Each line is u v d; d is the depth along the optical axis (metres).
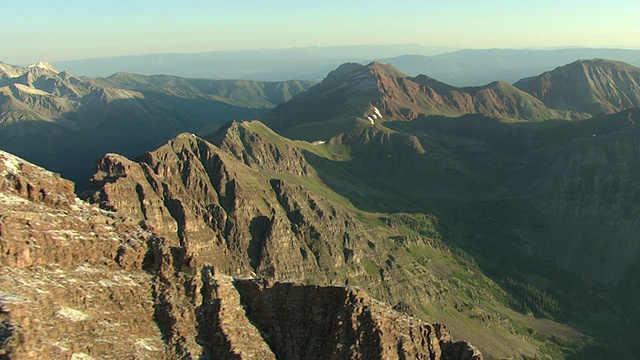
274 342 92.94
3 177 83.88
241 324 91.00
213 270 93.62
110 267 85.94
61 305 76.44
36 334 69.44
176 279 89.25
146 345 80.81
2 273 74.12
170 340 83.25
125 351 77.88
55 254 80.88
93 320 77.94
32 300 72.88
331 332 93.06
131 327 81.62
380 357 91.69
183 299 88.12
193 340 84.75
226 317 89.31
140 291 85.69
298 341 93.19
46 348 69.25
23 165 88.06
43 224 81.88
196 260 91.56
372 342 93.12
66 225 84.75
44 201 86.12
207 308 89.00
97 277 83.06
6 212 79.19
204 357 83.44
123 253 87.19
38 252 79.00
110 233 88.94
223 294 91.31
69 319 75.00
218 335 86.25
